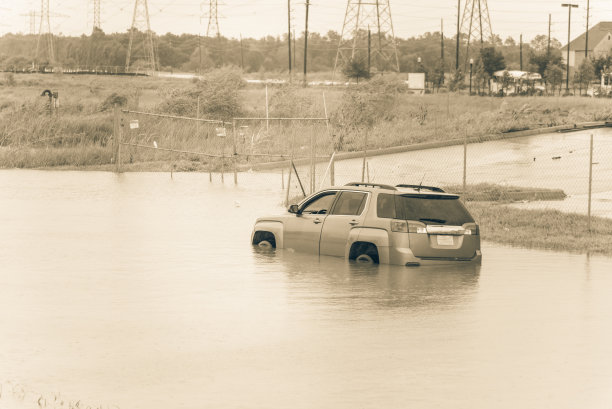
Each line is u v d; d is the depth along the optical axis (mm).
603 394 9383
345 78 115688
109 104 70938
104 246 21312
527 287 16359
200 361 10688
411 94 101062
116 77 150750
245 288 15883
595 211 28344
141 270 17859
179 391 9383
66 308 13906
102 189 36562
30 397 9109
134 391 9367
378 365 10578
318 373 10195
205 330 12398
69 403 8875
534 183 36500
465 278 17359
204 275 17281
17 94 104312
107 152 49875
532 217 26219
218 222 26422
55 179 41031
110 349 11266
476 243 19203
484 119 63094
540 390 9531
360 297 15125
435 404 8969
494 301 14922
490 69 119750
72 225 25297
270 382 9781
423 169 42281
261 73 131500
